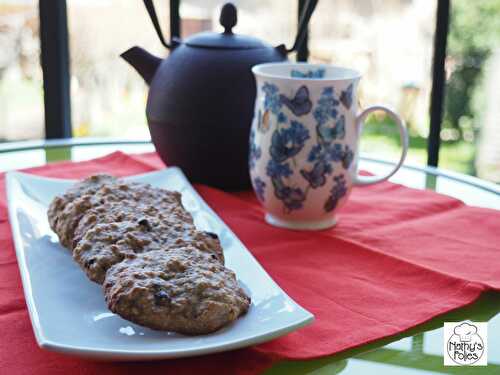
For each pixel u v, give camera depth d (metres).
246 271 0.49
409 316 0.46
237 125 0.66
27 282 0.46
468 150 1.63
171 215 0.52
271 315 0.43
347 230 0.60
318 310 0.46
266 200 0.61
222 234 0.55
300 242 0.57
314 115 0.58
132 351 0.38
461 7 1.54
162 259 0.44
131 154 0.79
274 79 0.58
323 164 0.58
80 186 0.56
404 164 0.78
